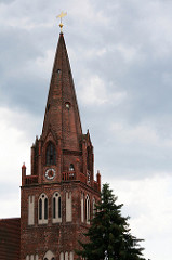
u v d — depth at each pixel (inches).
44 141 3964.1
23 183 3922.2
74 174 3853.3
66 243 3715.6
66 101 4156.0
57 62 4266.7
